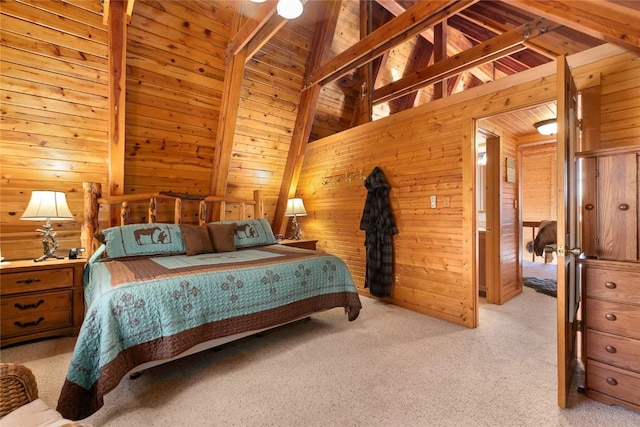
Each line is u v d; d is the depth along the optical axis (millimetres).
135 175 3613
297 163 4668
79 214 3324
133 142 3420
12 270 2463
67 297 2695
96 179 3377
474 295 2930
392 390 1889
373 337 2697
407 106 5574
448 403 1757
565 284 1700
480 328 2900
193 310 2059
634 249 1724
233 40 3318
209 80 3539
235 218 4680
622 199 1768
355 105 5031
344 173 4387
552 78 2414
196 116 3668
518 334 2752
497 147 3682
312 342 2596
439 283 3193
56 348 2469
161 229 3182
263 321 2404
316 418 1641
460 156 3008
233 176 4469
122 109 3047
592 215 1866
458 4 2609
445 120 3133
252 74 3844
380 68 4648
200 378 2039
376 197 3756
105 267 2445
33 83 2689
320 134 5059
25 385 1082
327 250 4695
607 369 1739
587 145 2195
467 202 2945
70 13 2580
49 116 2867
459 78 5246
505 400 1783
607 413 1662
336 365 2201
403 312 3395
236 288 2303
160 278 2084
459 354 2361
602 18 1693
